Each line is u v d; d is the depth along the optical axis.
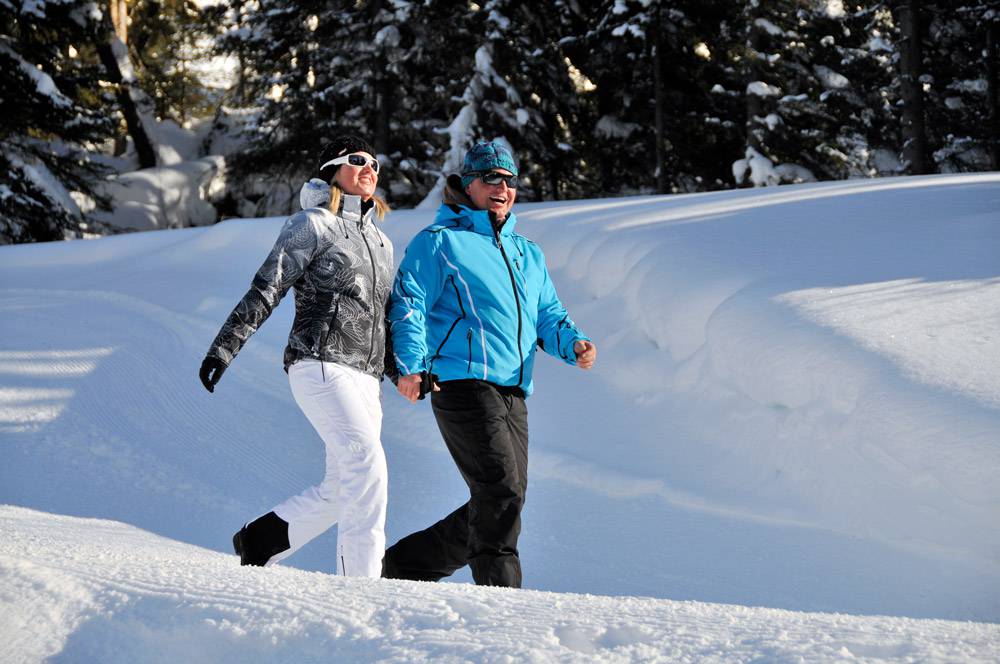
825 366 10.64
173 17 77.94
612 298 16.67
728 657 3.10
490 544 7.48
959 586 8.15
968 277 12.34
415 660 3.21
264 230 28.03
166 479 12.67
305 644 3.48
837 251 14.56
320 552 10.19
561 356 8.56
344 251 7.77
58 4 54.03
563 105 52.59
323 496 7.85
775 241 15.70
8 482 12.37
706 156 55.84
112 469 13.01
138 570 4.52
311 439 14.35
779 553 9.30
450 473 12.76
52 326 21.19
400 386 7.62
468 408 7.71
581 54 53.19
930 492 8.92
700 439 12.06
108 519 10.97
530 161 50.28
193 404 15.94
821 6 48.97
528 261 8.36
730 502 10.59
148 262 27.50
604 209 22.39
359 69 55.75
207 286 23.89
